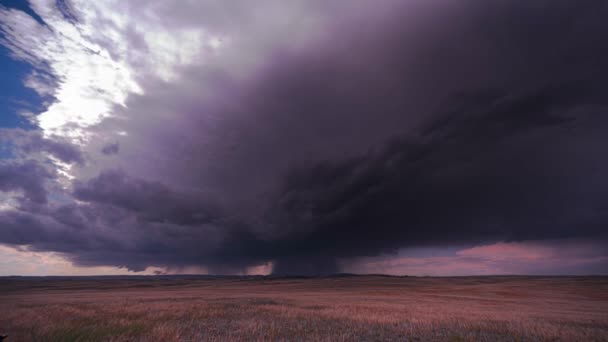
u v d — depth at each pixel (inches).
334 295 2244.1
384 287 3528.5
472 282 4227.4
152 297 1827.0
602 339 658.2
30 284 4192.9
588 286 3132.4
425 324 799.1
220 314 968.9
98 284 4520.2
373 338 655.1
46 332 629.6
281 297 1876.2
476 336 671.8
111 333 631.2
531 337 665.6
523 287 3176.7
